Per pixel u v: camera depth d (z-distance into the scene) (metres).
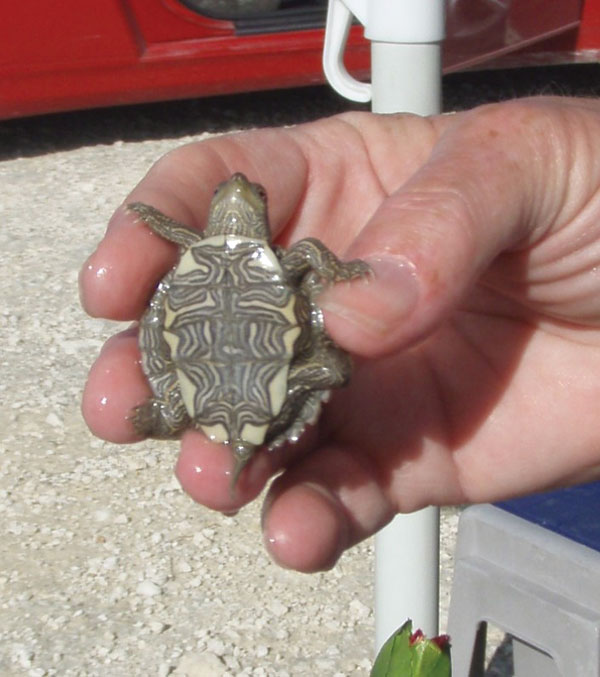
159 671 0.56
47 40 1.13
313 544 0.38
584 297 0.40
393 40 0.45
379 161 0.43
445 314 0.34
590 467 0.43
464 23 1.08
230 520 0.67
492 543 0.51
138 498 0.69
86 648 0.57
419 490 0.41
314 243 0.36
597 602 0.48
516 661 0.53
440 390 0.42
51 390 0.80
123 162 1.22
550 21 1.17
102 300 0.37
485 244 0.35
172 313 0.37
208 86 1.19
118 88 1.17
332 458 0.40
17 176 1.19
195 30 1.16
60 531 0.65
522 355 0.42
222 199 0.37
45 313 0.90
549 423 0.42
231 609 0.60
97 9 1.13
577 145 0.37
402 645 0.35
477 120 0.37
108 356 0.38
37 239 1.03
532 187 0.36
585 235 0.38
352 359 0.37
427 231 0.34
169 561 0.63
